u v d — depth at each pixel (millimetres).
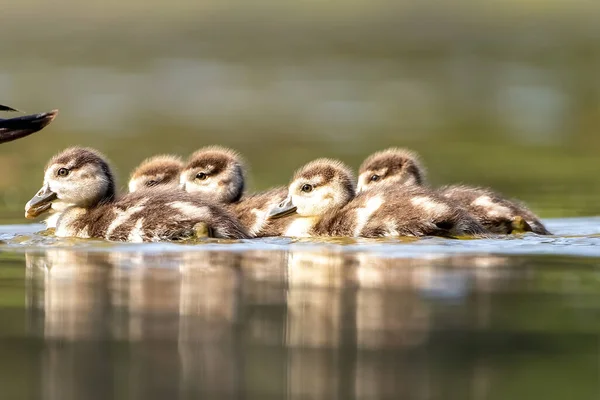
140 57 46219
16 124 15703
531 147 29109
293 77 42000
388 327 11070
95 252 15227
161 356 10102
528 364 9992
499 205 17828
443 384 9414
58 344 10508
